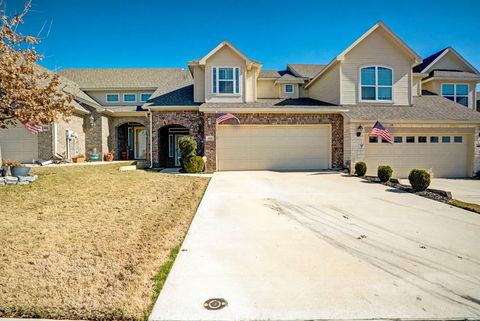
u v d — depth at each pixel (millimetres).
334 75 16781
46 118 8906
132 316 2834
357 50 16312
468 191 10562
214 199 8359
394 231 5602
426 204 7945
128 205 7074
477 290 3369
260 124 15031
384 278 3645
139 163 16859
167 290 3328
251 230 5609
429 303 3094
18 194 7492
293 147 15250
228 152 15078
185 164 14086
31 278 3480
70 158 17672
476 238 5215
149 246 4625
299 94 20266
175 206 7309
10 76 8078
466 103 19484
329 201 8242
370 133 14031
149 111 16766
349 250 4602
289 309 2971
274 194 9141
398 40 16156
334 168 15211
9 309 2875
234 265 4020
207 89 16797
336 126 15258
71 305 2961
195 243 4879
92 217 5984
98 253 4254
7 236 4793
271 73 21047
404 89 16609
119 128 22422
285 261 4160
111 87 23422
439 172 14734
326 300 3131
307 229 5695
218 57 16812
